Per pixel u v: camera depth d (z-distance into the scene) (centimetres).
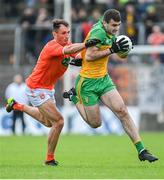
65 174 2952
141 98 6956
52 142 3394
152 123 6956
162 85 6938
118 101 3312
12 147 4931
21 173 3011
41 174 2955
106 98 3338
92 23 7144
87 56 3259
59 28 3322
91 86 3362
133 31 7169
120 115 3309
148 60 7100
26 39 7406
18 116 6819
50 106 3369
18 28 7438
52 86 3403
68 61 3366
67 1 6925
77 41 7044
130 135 3297
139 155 3281
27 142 5466
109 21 3241
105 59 3344
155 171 3081
